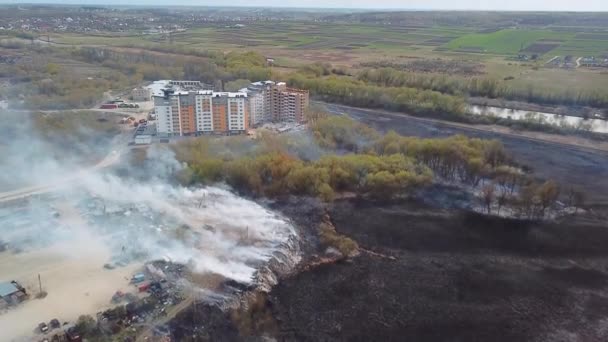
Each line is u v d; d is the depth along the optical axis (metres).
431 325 135.25
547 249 172.75
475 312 140.50
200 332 123.88
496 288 151.00
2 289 130.25
